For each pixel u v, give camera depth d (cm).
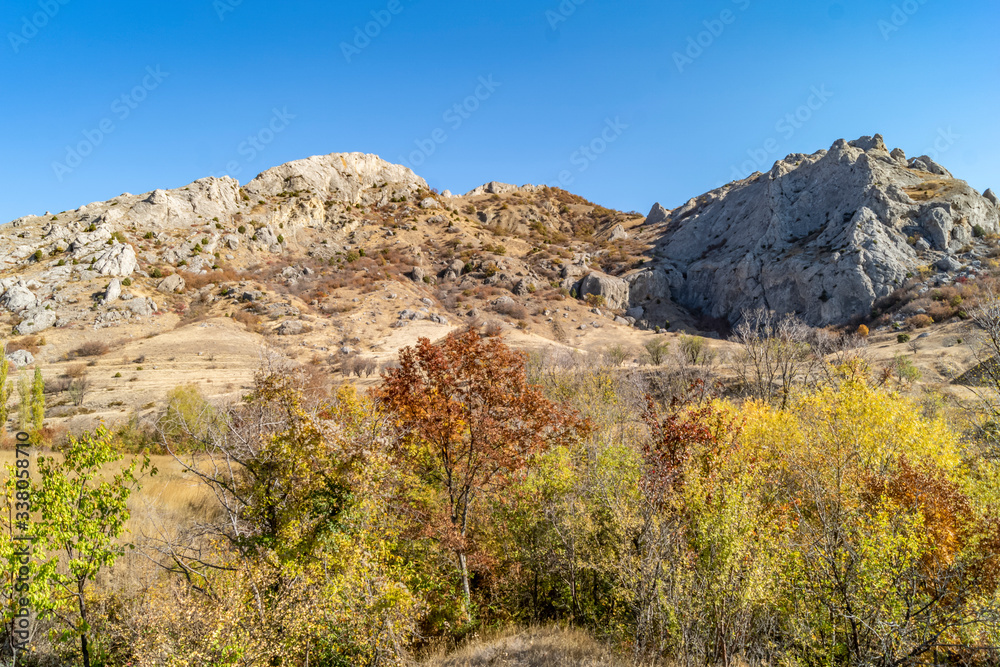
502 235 12794
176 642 609
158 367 5097
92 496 678
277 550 729
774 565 709
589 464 1073
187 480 1506
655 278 9706
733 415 1074
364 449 796
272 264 9456
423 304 8156
